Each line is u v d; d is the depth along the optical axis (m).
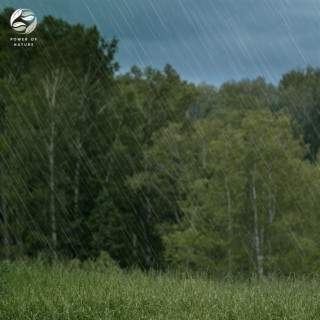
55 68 46.84
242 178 49.50
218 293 9.96
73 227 42.47
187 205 50.84
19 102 43.81
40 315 9.09
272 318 8.77
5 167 42.41
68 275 12.16
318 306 9.02
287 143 52.47
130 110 49.41
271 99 58.00
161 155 49.84
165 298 9.76
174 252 45.19
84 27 49.62
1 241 40.12
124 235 44.78
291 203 49.59
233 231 48.81
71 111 45.28
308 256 45.53
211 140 52.75
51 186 42.47
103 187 45.53
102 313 9.11
